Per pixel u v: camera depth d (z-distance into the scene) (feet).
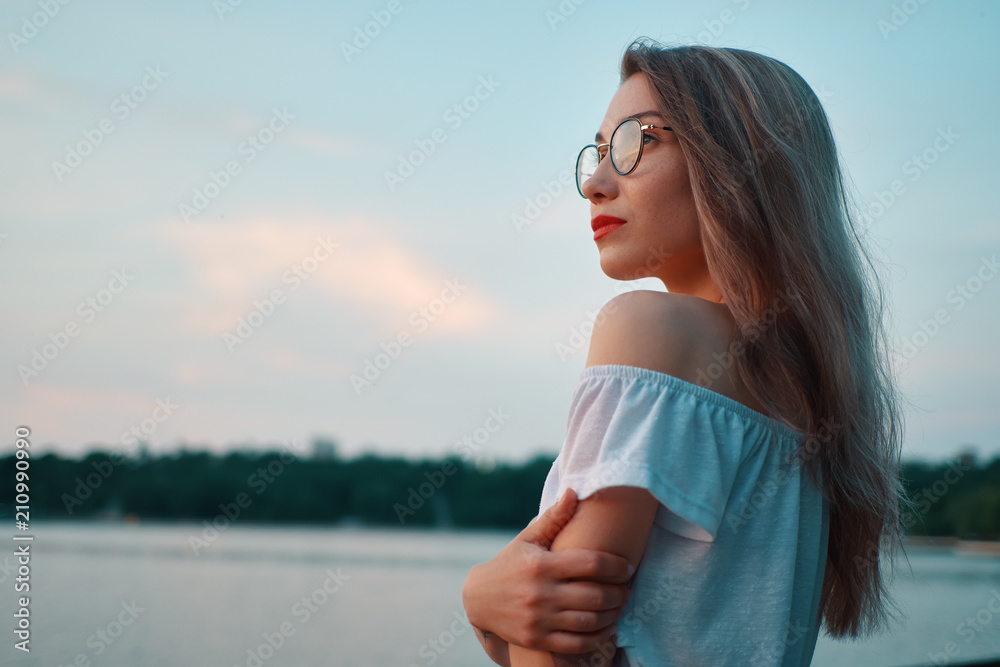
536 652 2.47
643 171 2.98
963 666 6.87
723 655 2.45
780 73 3.12
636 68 3.28
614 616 2.44
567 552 2.37
